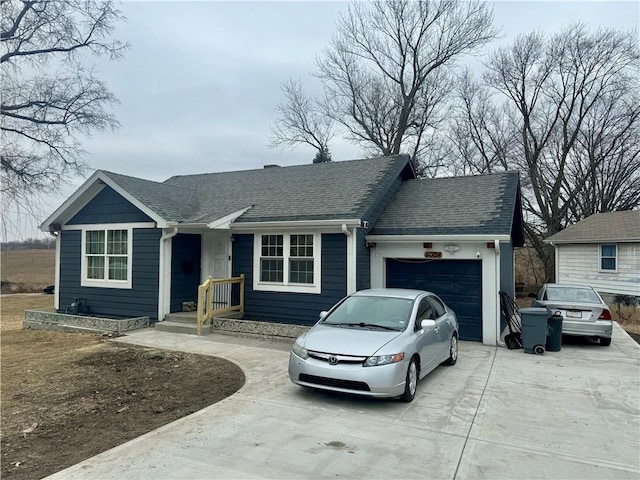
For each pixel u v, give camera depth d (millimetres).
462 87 29156
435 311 7691
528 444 4512
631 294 17781
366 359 5570
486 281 10234
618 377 7250
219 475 3770
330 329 6504
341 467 3943
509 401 5949
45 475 3816
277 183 14461
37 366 7871
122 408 5672
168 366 7820
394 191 13273
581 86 25516
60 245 13938
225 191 14836
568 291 10898
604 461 4137
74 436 4746
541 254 27000
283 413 5395
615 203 26578
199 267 13094
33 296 23062
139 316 12266
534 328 9180
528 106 27375
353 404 5754
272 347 9383
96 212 13172
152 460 4059
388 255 11242
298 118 31812
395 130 29547
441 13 26922
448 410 5547
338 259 10773
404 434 4742
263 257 11938
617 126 25422
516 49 26922
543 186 26922
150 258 12164
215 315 11281
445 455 4223
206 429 4844
